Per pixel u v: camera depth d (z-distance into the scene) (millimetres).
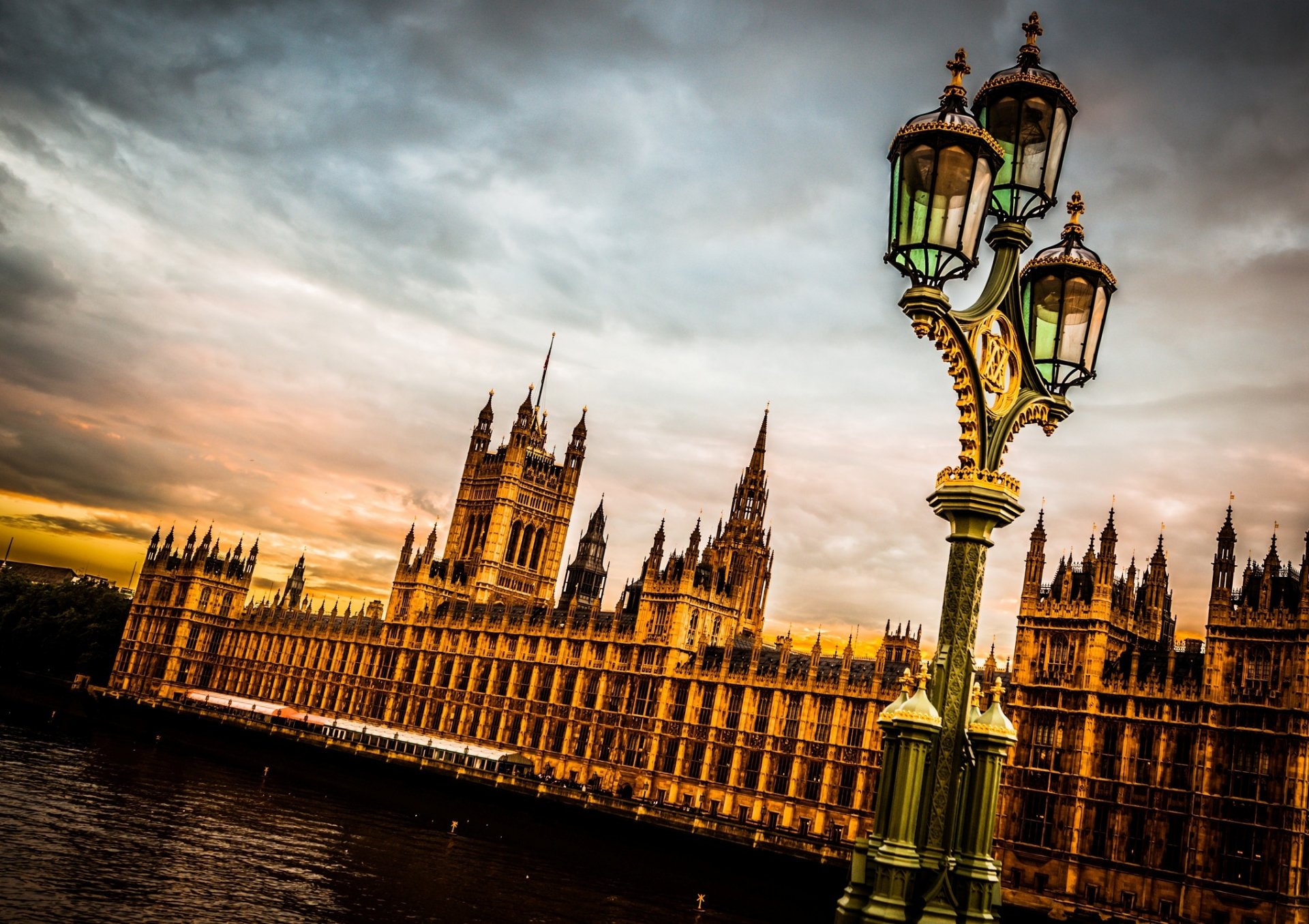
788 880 107375
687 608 154500
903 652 147750
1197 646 121188
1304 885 92062
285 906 82375
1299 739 93938
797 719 134625
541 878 108750
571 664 167625
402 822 133500
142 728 198625
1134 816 103125
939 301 12594
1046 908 101500
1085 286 15641
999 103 15227
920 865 12461
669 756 148125
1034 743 110375
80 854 87562
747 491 187625
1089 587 112875
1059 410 15000
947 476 13695
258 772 166375
